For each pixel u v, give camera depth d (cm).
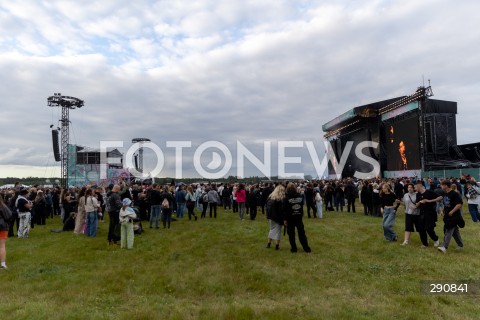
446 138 3806
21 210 1305
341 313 541
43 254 990
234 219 1822
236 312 545
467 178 1873
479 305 584
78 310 563
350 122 4844
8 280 741
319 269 798
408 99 3597
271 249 1016
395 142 3903
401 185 1733
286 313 540
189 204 1806
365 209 1873
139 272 793
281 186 1026
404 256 891
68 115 3941
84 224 1386
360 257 903
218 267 818
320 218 1722
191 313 549
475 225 1361
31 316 533
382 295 631
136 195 1772
